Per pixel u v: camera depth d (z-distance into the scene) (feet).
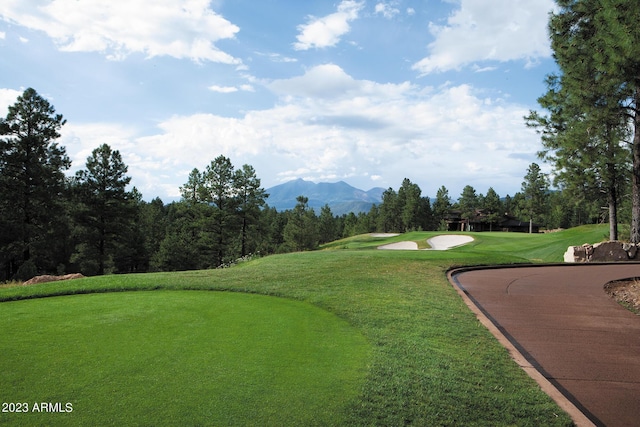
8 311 27.76
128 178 138.21
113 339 21.09
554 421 13.41
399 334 22.41
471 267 52.95
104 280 40.70
